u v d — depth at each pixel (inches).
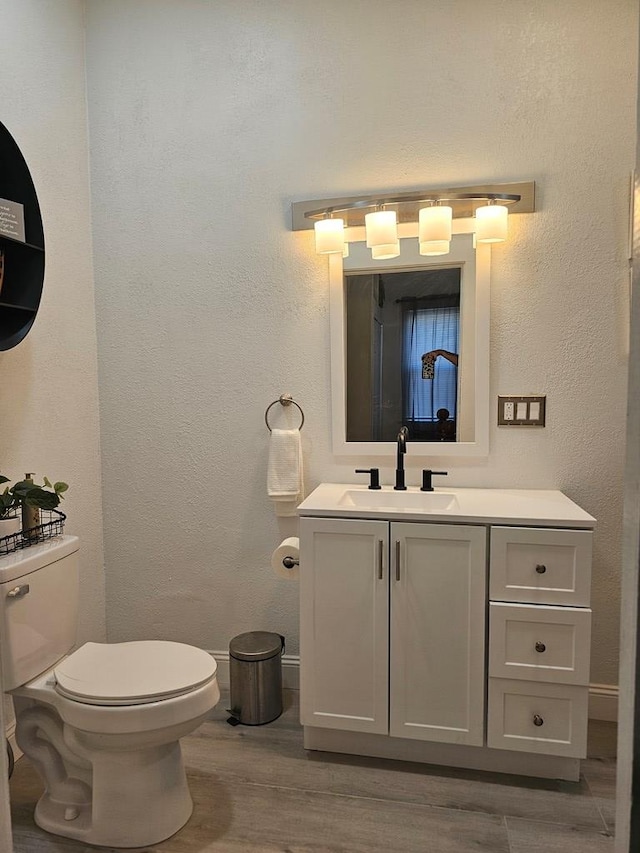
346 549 78.5
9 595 65.2
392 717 78.4
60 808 69.7
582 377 88.0
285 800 72.6
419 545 76.2
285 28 93.7
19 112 83.7
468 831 67.2
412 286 92.0
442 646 76.3
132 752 65.3
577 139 85.8
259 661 89.0
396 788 74.6
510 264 88.9
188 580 103.2
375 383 94.3
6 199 79.1
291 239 95.7
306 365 96.7
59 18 92.8
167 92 98.3
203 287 99.3
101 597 104.9
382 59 91.0
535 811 70.3
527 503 80.8
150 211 100.3
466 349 90.8
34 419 87.2
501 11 86.5
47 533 78.5
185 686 64.7
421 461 93.9
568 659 72.7
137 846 65.5
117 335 102.7
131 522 104.4
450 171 90.0
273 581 100.0
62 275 93.7
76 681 65.5
